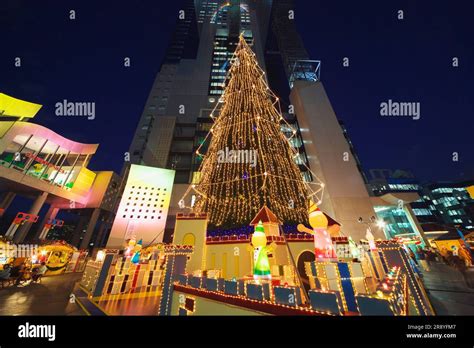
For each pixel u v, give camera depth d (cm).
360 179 3166
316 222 541
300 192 1475
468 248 1714
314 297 327
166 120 4194
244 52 2253
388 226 3177
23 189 2350
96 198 2981
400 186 6175
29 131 2334
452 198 6128
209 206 1366
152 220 2478
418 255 2103
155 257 1266
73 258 2098
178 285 637
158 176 2731
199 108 4806
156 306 816
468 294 831
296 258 932
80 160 3105
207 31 6725
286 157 1661
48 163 2483
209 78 5441
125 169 3716
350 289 353
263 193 1298
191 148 4016
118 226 2380
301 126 3991
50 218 2794
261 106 1906
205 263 1005
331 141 3509
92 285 1072
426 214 5419
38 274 1439
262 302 381
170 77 5425
